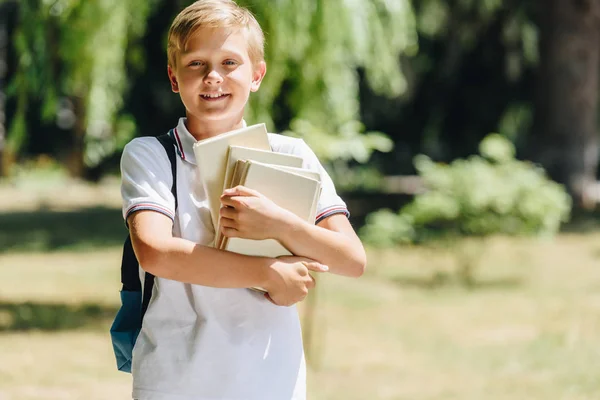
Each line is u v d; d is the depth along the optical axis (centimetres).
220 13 282
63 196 3022
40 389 779
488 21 2395
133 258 294
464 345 995
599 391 787
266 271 266
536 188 1361
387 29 1025
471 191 1359
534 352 952
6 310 1170
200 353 273
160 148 286
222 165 276
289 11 902
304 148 300
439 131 2750
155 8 1195
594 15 2458
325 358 927
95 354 932
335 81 958
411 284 1428
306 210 272
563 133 2478
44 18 974
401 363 911
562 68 2466
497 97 2655
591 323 1112
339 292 1349
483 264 1627
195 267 264
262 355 277
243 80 283
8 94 1030
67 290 1342
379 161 3225
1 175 3438
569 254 1752
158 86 1966
